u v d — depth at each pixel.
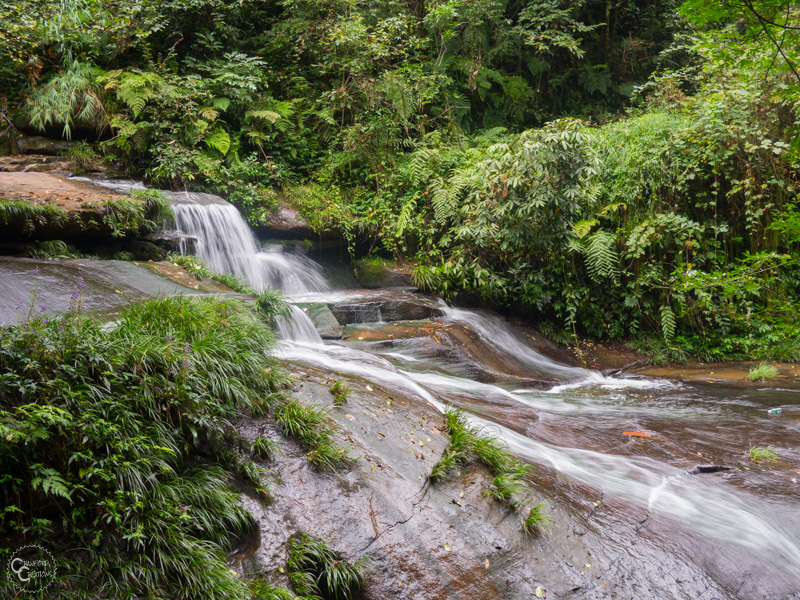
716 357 10.90
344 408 4.91
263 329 5.43
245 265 10.06
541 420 6.61
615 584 3.96
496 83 16.45
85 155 10.37
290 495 3.94
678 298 10.79
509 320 11.44
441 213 11.33
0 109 10.46
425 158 12.23
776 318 7.92
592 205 11.07
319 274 11.18
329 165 12.34
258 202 11.17
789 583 4.29
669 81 13.79
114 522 3.28
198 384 4.10
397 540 3.87
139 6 11.30
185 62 12.05
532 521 4.18
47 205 7.59
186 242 9.09
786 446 6.20
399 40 14.23
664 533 4.51
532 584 3.85
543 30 16.77
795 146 6.41
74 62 10.90
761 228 11.09
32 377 3.42
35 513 3.21
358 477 4.22
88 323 4.05
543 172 9.70
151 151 10.80
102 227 8.15
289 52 13.61
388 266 11.77
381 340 8.54
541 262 11.30
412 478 4.36
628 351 11.11
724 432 6.60
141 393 3.80
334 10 13.61
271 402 4.61
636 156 11.09
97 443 3.39
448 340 8.94
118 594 3.04
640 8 18.83
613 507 4.72
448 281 11.17
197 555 3.31
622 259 11.23
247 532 3.69
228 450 4.09
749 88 10.60
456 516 4.16
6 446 3.08
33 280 6.03
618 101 18.16
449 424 5.13
